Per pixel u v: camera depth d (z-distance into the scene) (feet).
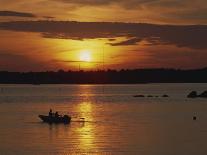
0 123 280.51
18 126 261.85
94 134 220.84
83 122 284.82
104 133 224.74
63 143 190.70
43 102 541.75
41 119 295.89
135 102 530.68
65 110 399.44
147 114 350.84
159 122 282.56
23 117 325.01
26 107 444.96
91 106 457.68
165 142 192.85
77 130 239.71
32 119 306.76
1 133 227.81
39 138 207.72
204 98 619.26
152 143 189.98
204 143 189.98
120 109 411.34
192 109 402.52
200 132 228.02
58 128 250.37
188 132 228.22
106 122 284.20
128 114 351.67
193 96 647.56
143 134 220.02
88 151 170.60
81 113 363.97
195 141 195.62
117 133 224.33
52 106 459.73
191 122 282.15
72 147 179.83
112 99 616.80
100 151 170.60
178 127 252.42
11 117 325.83
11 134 223.51
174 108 418.51
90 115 342.64
